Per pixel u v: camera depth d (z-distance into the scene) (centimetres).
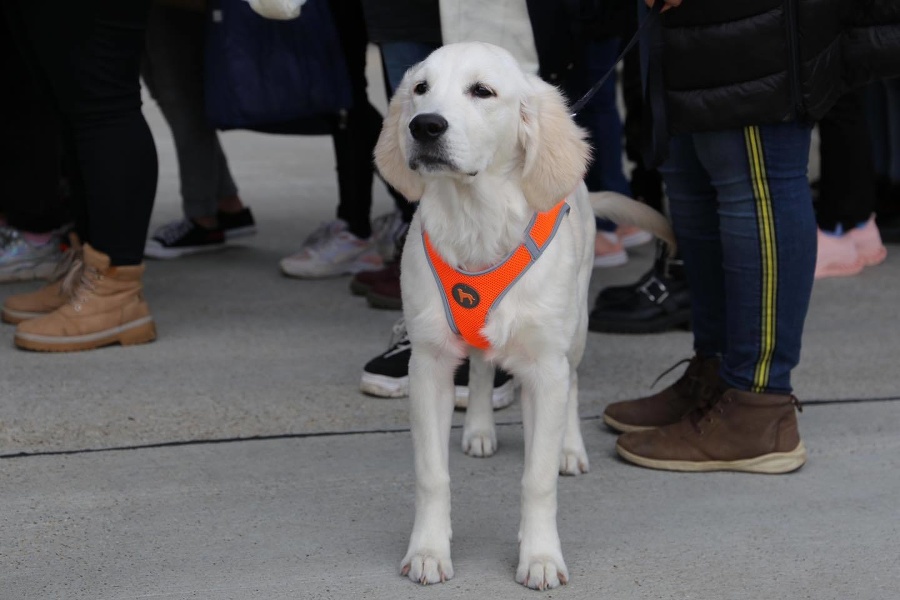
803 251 302
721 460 323
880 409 379
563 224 265
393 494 305
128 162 415
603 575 258
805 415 374
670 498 305
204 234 610
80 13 384
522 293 254
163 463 325
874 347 448
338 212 571
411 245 264
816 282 554
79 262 435
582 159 260
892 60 289
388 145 269
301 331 468
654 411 352
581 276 310
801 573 259
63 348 428
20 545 270
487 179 255
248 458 331
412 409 262
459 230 254
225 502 298
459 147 246
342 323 482
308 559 265
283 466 325
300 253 565
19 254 532
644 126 312
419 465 260
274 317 489
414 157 249
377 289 504
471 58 256
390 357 389
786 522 289
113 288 433
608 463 333
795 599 247
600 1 372
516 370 267
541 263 255
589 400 390
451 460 335
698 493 309
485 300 253
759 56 280
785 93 282
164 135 1055
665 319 471
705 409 334
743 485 315
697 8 283
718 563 264
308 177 869
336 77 491
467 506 299
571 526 286
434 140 245
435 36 392
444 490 259
